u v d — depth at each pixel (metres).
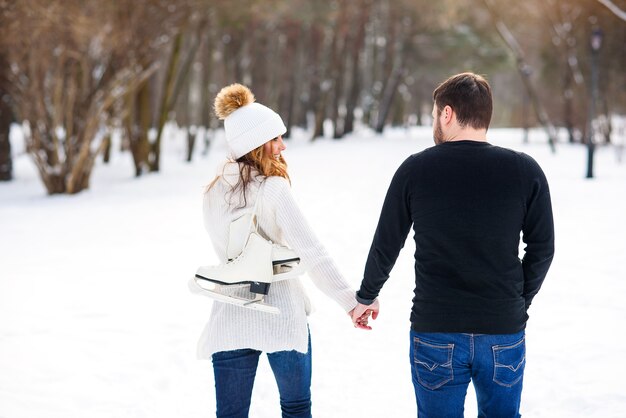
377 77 45.75
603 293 5.94
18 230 10.62
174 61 21.66
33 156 16.80
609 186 13.84
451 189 2.25
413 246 8.27
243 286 2.51
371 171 18.02
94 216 12.20
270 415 3.73
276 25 35.72
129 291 6.56
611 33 29.62
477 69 35.69
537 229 2.28
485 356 2.24
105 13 16.91
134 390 4.12
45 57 16.62
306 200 12.62
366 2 35.03
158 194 15.82
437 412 2.31
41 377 4.31
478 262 2.23
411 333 2.37
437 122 2.43
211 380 4.30
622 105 33.59
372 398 3.92
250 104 2.62
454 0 29.89
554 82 35.97
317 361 4.54
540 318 5.29
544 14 31.09
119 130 32.72
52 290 6.62
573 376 4.07
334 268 2.50
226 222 2.54
